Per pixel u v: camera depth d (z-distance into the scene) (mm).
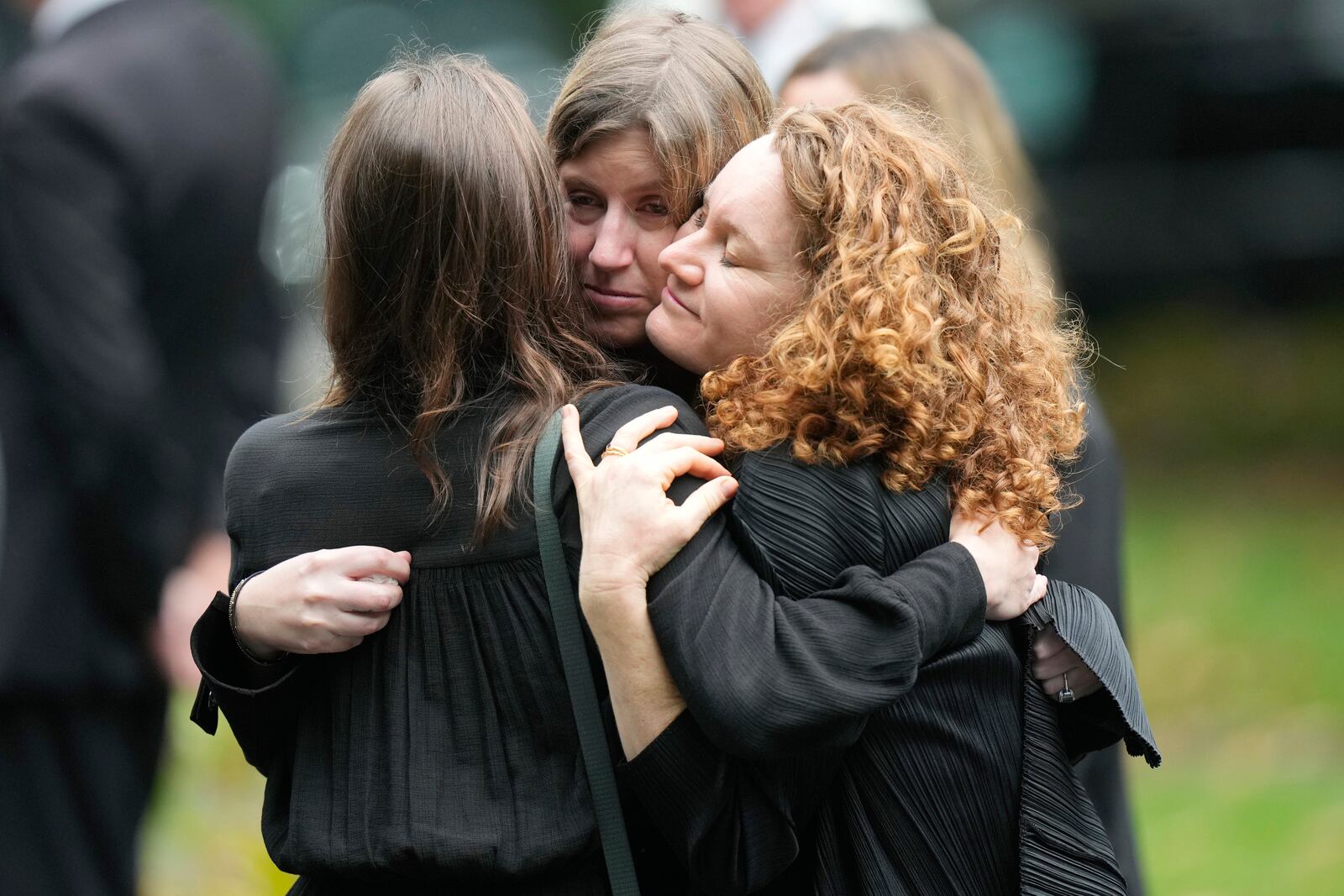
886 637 5129
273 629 5562
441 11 32625
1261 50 29266
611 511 5266
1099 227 31172
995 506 5590
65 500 10500
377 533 5656
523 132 5781
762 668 5035
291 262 13234
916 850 5441
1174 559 24641
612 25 6402
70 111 10820
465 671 5520
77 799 10633
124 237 11008
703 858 5301
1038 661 5820
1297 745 17906
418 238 5621
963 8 29375
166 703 11188
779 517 5391
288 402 13328
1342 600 22141
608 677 5293
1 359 10602
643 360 6391
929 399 5410
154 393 10836
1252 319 33844
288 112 28766
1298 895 13930
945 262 5598
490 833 5336
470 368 5730
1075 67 29547
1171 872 14641
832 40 8812
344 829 5480
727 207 5676
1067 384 6258
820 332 5344
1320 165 30656
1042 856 5504
